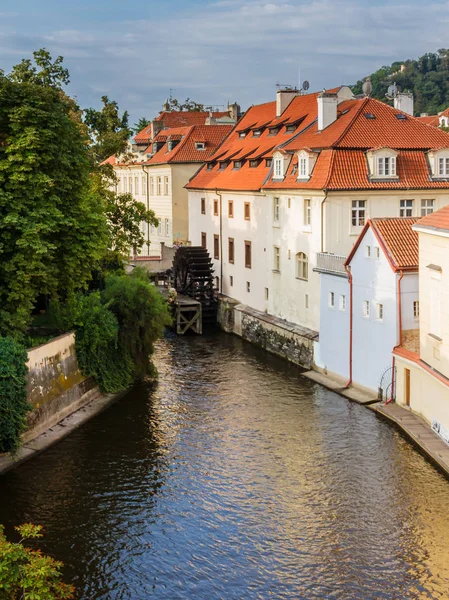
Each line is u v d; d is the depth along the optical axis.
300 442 34.84
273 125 61.75
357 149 47.38
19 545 17.19
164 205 77.75
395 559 24.94
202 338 58.88
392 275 38.12
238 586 23.67
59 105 37.78
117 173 92.31
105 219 41.38
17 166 34.97
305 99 61.38
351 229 46.72
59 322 40.72
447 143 49.06
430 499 28.91
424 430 35.00
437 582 23.67
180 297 63.31
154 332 45.84
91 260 39.75
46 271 35.94
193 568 24.69
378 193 46.53
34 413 35.75
